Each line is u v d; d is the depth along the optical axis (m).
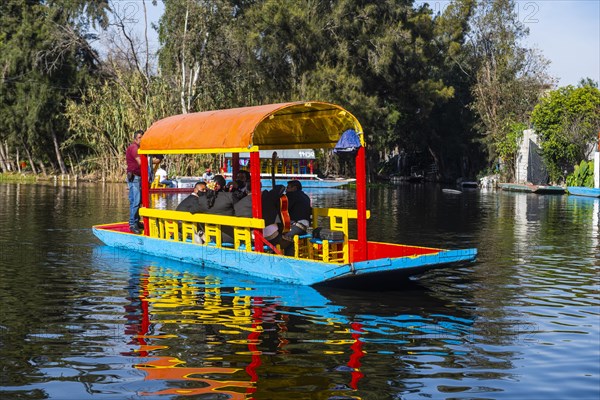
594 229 19.48
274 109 11.27
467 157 60.50
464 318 8.84
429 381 6.51
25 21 55.03
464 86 60.59
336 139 12.80
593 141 42.06
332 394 6.16
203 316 8.87
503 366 6.95
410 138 60.69
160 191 34.78
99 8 53.91
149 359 7.10
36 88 53.84
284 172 45.31
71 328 8.27
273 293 10.27
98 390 6.24
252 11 47.81
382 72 49.25
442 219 22.61
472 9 59.84
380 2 49.38
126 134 48.06
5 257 13.62
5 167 62.59
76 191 36.44
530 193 40.03
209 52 50.03
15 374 6.65
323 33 48.28
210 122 12.44
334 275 10.10
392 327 8.39
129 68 52.19
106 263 12.95
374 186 49.34
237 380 6.50
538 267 12.78
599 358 7.21
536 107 43.75
